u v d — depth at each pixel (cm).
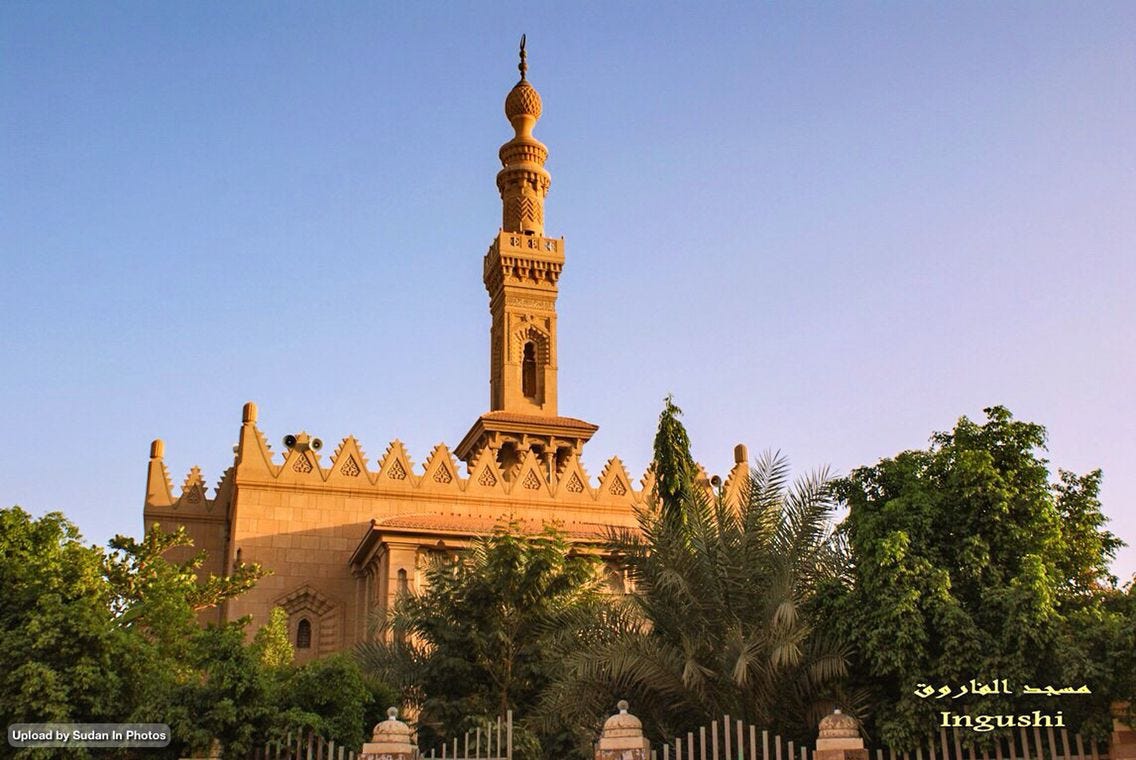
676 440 3216
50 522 2764
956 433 2712
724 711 2438
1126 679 2217
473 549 3397
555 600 3148
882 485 2736
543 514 5422
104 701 2367
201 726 2325
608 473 5594
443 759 2170
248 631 4884
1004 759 2316
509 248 6812
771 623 2394
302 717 2400
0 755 2225
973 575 2461
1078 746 2211
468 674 2991
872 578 2431
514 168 7181
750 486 2683
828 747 1981
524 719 2761
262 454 5188
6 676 2328
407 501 5281
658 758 2439
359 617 4962
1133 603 2462
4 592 2542
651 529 2656
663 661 2423
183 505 5322
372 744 2009
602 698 2544
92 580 2719
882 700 2441
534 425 6362
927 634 2356
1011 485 2559
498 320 6850
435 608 3203
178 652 2959
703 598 2545
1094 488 2875
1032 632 2259
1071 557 2783
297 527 5106
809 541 2602
